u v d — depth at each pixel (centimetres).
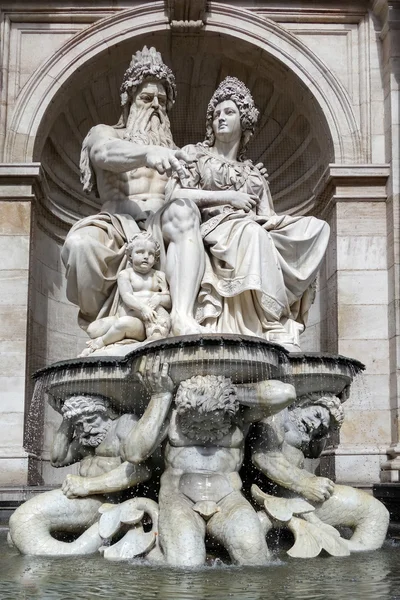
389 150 1388
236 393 643
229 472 655
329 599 459
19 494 1149
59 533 693
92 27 1434
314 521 661
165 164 799
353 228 1381
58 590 491
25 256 1342
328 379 713
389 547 698
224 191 819
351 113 1433
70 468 1377
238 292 753
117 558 610
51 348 1441
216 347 633
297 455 705
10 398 1302
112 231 831
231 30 1446
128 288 776
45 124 1413
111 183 882
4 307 1328
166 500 633
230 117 873
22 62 1429
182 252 770
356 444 1317
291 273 794
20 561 607
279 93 1502
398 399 1297
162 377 641
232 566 577
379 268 1373
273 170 1530
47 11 1441
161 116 942
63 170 1499
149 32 1439
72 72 1422
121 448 663
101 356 702
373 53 1452
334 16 1463
